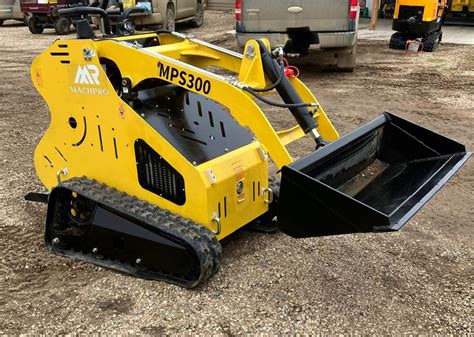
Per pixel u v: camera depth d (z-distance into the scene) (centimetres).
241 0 859
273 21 859
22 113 742
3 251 362
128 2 1162
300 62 1091
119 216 322
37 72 348
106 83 319
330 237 379
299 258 349
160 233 308
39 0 1541
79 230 346
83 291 313
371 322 285
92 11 346
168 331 277
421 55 1147
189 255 301
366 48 1248
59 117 350
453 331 279
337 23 854
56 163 366
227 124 362
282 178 277
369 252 358
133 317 289
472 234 386
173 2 1410
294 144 586
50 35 1586
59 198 350
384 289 315
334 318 288
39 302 304
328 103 759
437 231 391
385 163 370
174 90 367
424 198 289
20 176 501
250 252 356
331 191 265
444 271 336
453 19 1720
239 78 327
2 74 1015
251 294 309
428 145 353
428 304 301
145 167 323
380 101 768
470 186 474
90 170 349
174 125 337
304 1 843
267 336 273
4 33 1648
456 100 772
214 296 306
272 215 381
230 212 326
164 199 322
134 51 316
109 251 335
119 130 325
